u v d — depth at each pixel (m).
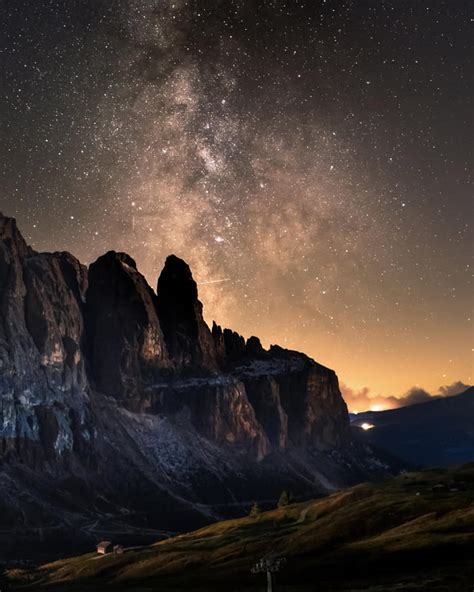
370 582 154.00
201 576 199.12
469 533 175.25
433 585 136.75
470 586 131.38
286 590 162.00
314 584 163.50
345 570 169.38
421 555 166.00
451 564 155.50
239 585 179.75
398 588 138.12
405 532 188.38
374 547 181.50
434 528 183.88
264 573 186.62
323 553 193.12
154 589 192.50
